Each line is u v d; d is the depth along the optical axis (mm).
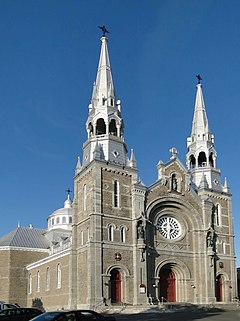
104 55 75062
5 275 84750
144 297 62500
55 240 89812
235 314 50000
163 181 70875
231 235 76062
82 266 63531
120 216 65062
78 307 62688
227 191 78188
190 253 70812
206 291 69062
